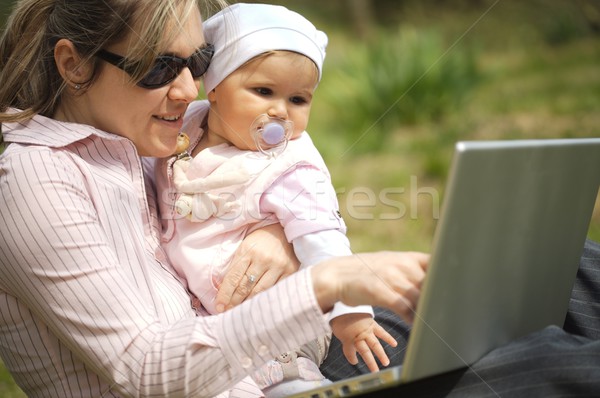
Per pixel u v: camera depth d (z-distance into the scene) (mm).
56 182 1677
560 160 1472
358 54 9836
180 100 1923
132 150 1934
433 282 1308
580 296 1882
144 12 1807
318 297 1523
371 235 5289
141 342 1605
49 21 1907
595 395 1321
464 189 1275
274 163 2094
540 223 1495
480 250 1367
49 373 1769
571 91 8773
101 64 1851
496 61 10695
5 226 1639
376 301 1465
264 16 2141
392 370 1396
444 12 13477
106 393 1762
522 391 1396
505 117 7984
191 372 1563
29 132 1818
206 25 2188
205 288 2035
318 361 2141
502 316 1509
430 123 8016
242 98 2121
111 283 1635
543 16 12133
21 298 1698
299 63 2113
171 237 2115
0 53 2016
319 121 8328
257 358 1561
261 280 2002
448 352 1412
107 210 1774
